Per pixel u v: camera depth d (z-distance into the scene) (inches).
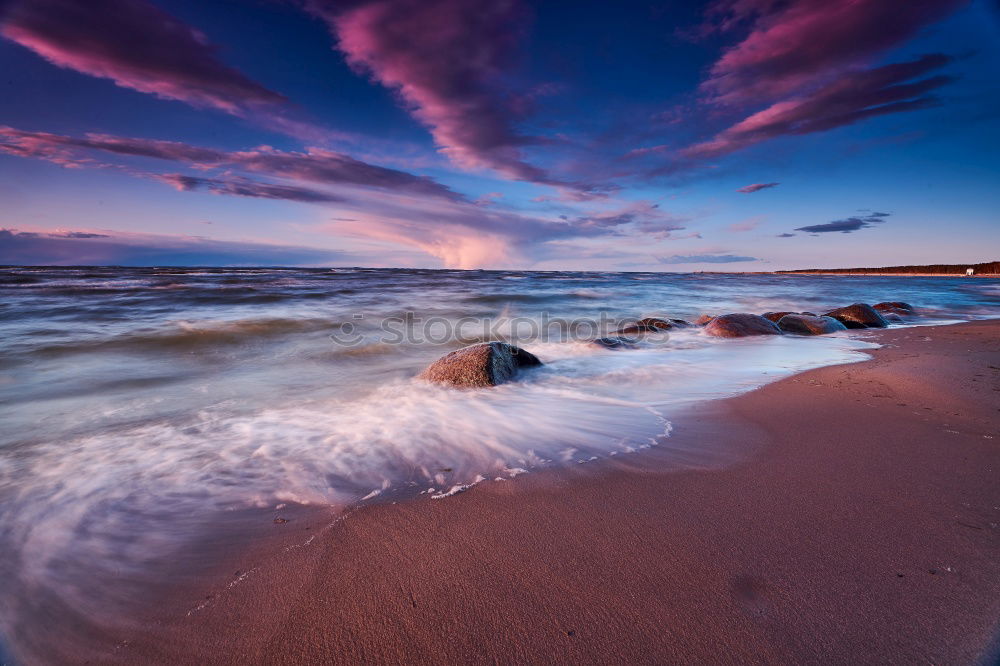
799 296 921.5
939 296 921.5
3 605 69.0
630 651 57.2
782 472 108.0
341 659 57.4
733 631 59.6
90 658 59.0
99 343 320.2
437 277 1620.3
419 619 63.5
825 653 55.7
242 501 100.7
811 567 71.7
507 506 95.3
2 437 146.6
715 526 84.8
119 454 130.7
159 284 856.9
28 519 94.3
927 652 55.2
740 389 193.5
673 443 130.0
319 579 72.7
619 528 85.3
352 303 631.2
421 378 231.0
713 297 873.5
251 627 63.1
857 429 137.2
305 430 151.0
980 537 79.0
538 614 63.7
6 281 899.4
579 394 196.2
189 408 182.2
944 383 186.9
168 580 74.0
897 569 70.6
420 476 112.0
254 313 491.8
